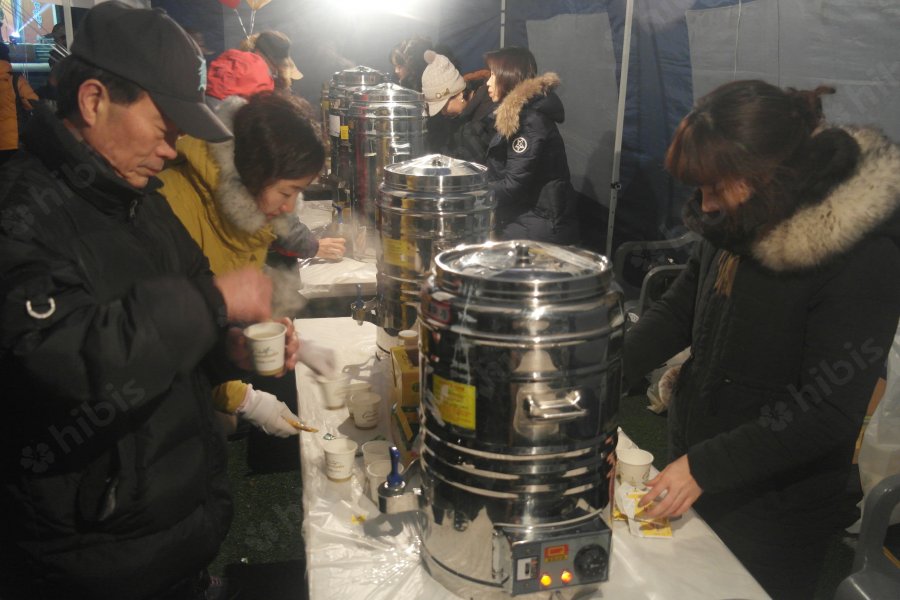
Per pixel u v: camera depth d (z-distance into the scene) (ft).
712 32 12.11
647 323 6.20
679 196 13.57
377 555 4.73
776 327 4.81
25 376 3.56
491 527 4.04
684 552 4.79
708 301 5.42
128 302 3.66
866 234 4.34
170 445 4.37
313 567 4.60
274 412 6.61
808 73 9.95
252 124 5.73
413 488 5.17
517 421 3.84
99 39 4.01
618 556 4.73
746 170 4.28
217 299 4.20
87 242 4.09
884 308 4.45
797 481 5.04
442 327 3.91
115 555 4.27
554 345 3.73
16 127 17.20
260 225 6.25
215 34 23.59
